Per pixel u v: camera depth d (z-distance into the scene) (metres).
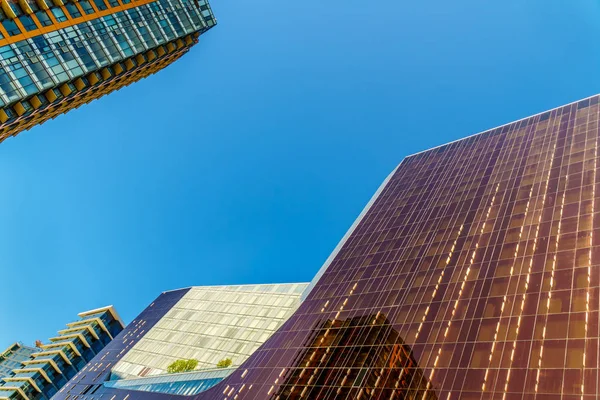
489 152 71.50
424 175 77.81
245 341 78.44
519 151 65.62
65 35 61.09
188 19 87.06
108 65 67.06
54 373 125.62
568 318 31.94
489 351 33.34
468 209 58.34
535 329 32.78
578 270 36.22
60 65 59.12
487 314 37.59
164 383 71.19
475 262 46.38
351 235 71.38
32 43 56.16
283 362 49.53
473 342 35.28
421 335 39.91
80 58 62.34
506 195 56.09
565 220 44.12
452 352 35.53
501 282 40.72
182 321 99.19
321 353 46.56
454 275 46.31
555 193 49.94
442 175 73.69
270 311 85.69
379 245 62.94
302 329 53.78
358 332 46.31
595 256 36.62
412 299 46.47
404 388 34.91
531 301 35.97
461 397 30.66
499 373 30.73
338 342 46.62
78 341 135.62
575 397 25.78
